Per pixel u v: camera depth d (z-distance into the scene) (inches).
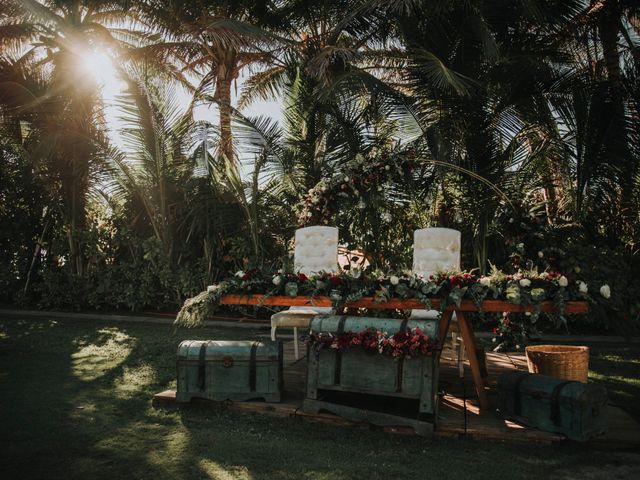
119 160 375.2
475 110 338.0
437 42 355.6
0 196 414.6
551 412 136.8
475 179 328.8
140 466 117.6
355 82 349.1
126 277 382.3
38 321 346.9
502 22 356.8
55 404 161.9
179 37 485.1
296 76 430.3
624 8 392.8
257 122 371.2
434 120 350.0
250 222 360.5
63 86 398.3
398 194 336.5
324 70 348.8
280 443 133.1
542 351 187.0
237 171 371.2
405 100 353.7
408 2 338.3
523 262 220.5
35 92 385.1
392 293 161.2
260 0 472.7
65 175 392.5
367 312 273.6
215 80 526.0
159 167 370.3
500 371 211.2
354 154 367.2
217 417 152.1
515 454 128.8
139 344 265.3
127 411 156.9
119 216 402.0
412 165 248.1
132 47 547.5
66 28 476.7
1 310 390.3
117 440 133.1
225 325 339.6
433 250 224.5
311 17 468.4
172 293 388.5
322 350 151.3
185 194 374.3
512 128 341.1
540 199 381.4
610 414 157.0
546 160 349.7
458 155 333.7
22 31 483.2
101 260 402.3
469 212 333.1
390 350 141.6
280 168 374.6
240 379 160.2
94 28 491.2
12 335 287.3
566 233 339.9
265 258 366.9
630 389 195.6
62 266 419.5
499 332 242.2
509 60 344.2
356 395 165.2
